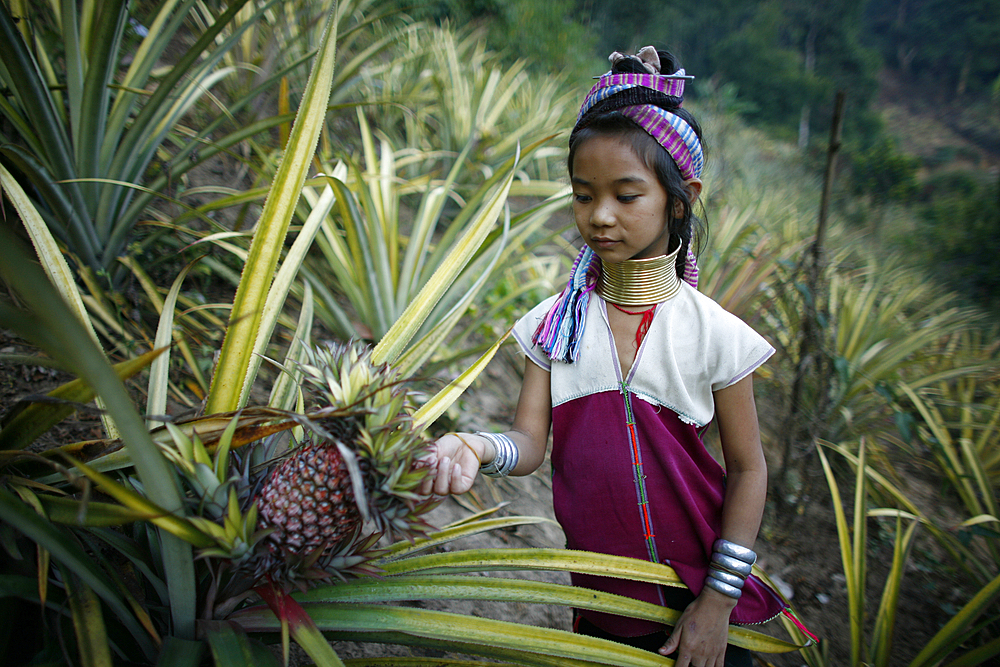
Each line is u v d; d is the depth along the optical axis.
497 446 1.03
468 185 4.22
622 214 0.97
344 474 0.70
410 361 1.17
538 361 1.17
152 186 2.18
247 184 3.18
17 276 0.43
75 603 0.76
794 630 1.70
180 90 2.17
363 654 1.49
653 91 0.97
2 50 1.61
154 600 0.94
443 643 0.99
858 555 1.75
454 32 7.58
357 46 4.86
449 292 2.40
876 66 53.91
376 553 0.81
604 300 1.11
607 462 1.07
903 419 2.45
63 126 1.92
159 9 2.08
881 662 1.66
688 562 1.07
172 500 0.68
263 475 0.83
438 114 4.78
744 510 1.04
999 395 3.34
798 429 2.56
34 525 0.70
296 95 3.93
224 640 0.78
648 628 1.09
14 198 1.06
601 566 1.02
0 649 0.84
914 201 17.69
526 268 3.43
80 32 1.89
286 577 0.78
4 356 0.89
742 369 1.03
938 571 2.42
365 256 2.18
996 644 1.50
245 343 0.92
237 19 3.96
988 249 10.35
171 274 2.33
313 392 0.78
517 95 6.44
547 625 1.75
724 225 3.91
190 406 1.83
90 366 0.51
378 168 2.72
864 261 5.24
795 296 2.81
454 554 1.01
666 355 1.05
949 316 3.48
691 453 1.09
